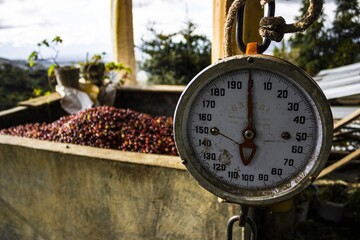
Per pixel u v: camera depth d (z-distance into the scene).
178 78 3.85
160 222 1.83
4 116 2.63
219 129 1.06
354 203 2.83
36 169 2.01
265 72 0.98
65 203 2.00
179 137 1.07
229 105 1.03
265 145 1.04
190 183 1.71
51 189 2.01
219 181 1.10
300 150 1.02
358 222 2.78
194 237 1.80
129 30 3.32
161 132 2.28
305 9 3.72
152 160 1.77
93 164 1.84
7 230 2.28
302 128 1.00
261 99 1.00
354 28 4.05
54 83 3.64
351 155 2.50
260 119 1.02
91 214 1.96
